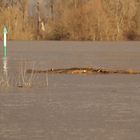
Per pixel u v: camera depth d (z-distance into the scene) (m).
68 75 73.12
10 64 88.56
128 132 36.41
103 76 72.25
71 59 101.75
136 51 129.25
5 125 38.75
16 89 58.09
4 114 42.97
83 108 45.81
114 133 36.12
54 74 74.19
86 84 62.69
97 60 99.25
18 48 144.75
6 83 61.75
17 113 43.44
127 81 66.12
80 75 73.38
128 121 40.09
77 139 34.41
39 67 83.44
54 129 37.41
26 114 42.97
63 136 35.28
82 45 165.75
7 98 51.50
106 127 38.03
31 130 37.06
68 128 37.72
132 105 47.31
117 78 69.62
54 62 93.69
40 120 40.56
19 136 35.31
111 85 61.81
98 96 52.91
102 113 43.34
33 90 57.31
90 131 36.75
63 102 49.09
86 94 54.28
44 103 48.47
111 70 78.00
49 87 59.78
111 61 96.75
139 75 73.56
